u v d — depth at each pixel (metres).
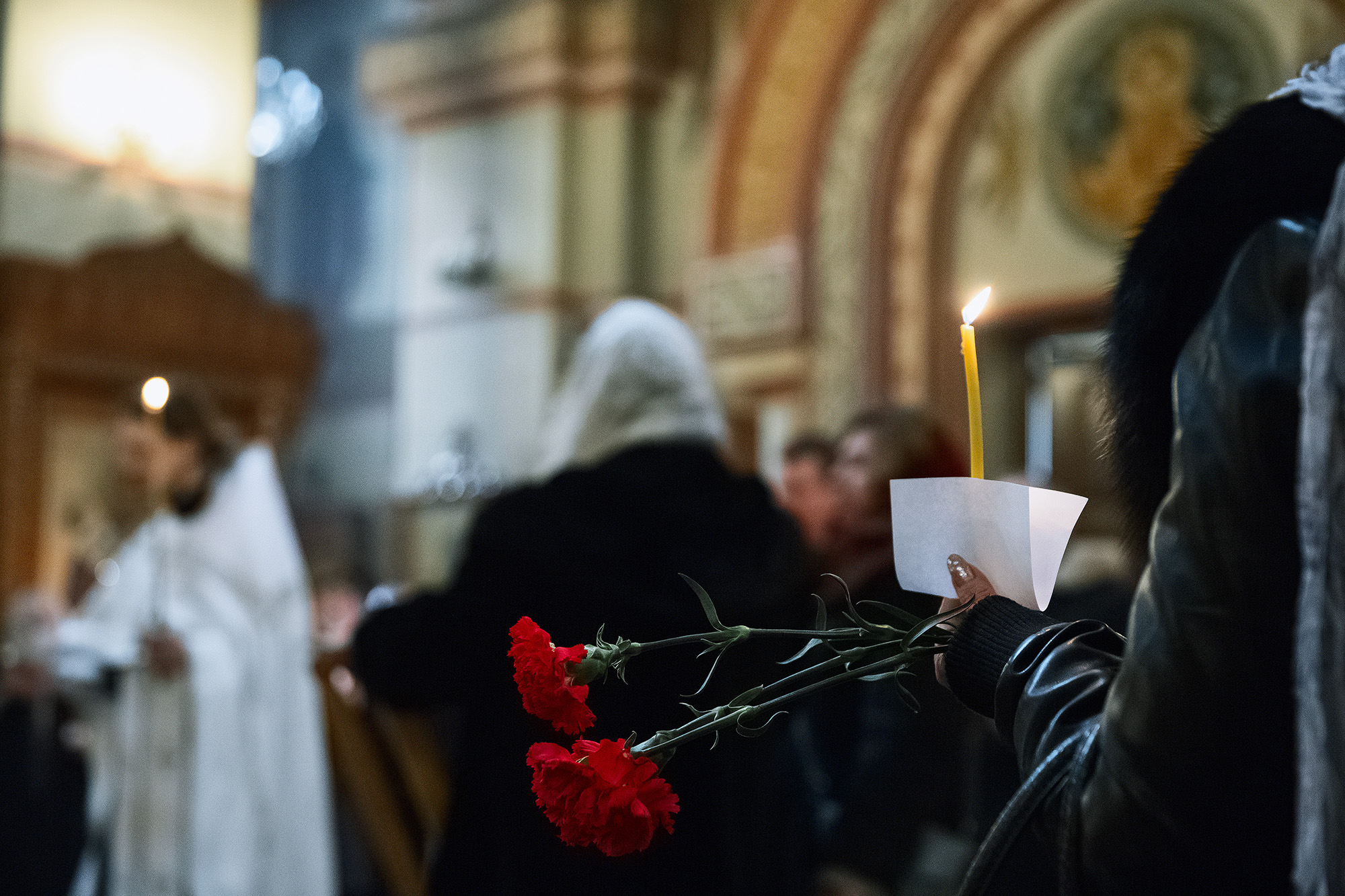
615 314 2.68
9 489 11.02
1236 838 0.87
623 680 1.09
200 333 12.19
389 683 2.37
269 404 12.69
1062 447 6.76
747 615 2.34
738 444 10.88
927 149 10.08
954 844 2.67
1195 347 0.94
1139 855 0.89
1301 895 0.80
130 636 4.15
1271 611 0.86
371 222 15.95
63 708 5.51
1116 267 1.13
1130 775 0.89
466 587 2.34
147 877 3.93
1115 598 2.53
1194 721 0.87
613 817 1.00
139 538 4.38
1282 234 0.91
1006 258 9.76
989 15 9.84
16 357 11.08
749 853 2.40
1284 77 8.52
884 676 1.11
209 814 3.94
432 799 2.79
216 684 4.00
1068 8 9.54
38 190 11.73
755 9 11.09
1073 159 9.48
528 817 2.29
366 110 13.27
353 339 15.88
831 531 3.70
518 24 11.62
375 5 16.16
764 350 10.68
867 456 3.09
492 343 11.83
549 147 11.54
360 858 4.89
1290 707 0.85
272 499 4.28
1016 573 1.09
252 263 16.62
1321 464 0.82
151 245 11.88
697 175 11.30
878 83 10.27
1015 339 10.02
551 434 2.72
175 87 12.54
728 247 10.98
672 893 2.30
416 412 12.29
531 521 2.34
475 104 12.07
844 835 2.63
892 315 10.12
